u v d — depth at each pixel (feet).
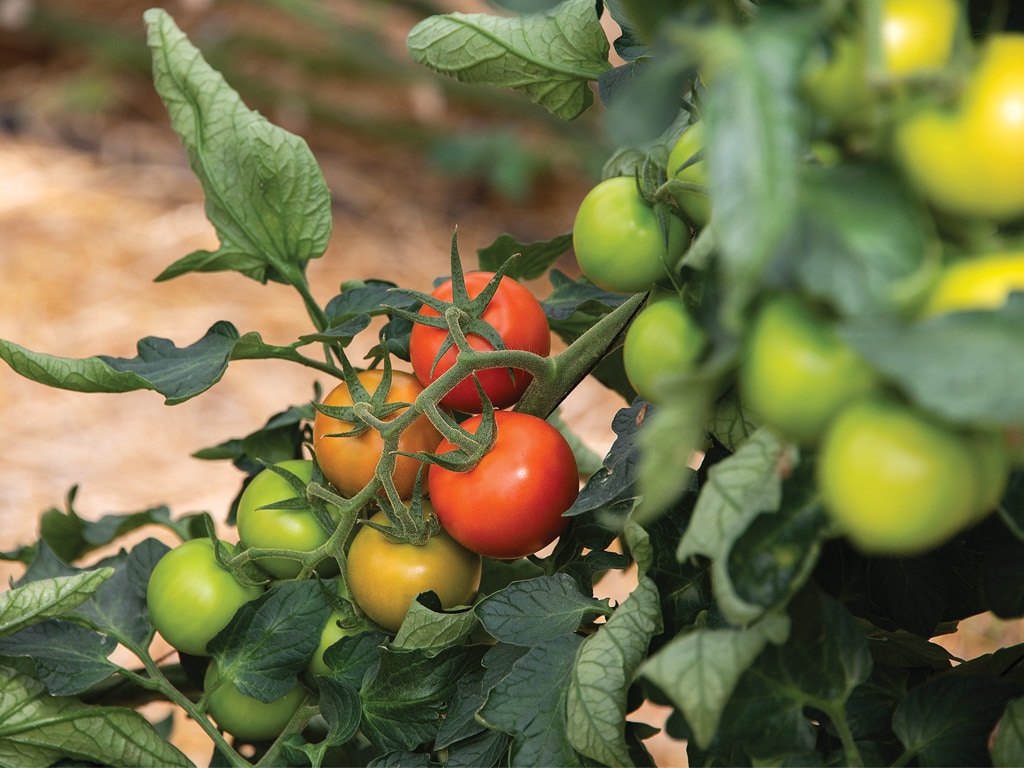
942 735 1.34
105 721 1.60
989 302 1.05
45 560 1.80
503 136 7.98
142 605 1.75
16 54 8.84
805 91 1.10
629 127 1.07
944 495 1.05
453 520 1.53
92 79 8.50
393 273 7.66
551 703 1.43
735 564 1.18
